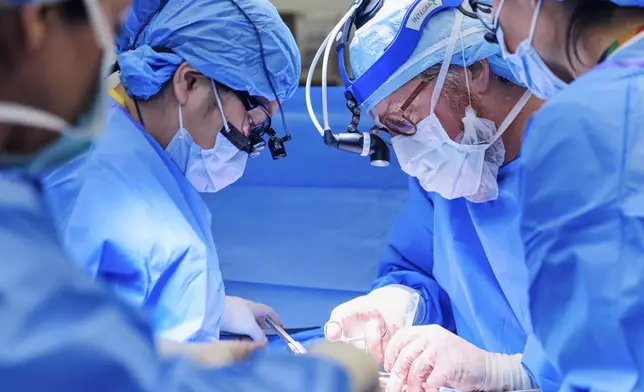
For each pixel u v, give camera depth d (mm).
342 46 1511
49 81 610
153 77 1419
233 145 1518
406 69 1406
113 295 563
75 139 636
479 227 1561
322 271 2398
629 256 912
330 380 608
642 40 936
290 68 1549
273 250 2436
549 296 967
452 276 1723
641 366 920
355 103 1481
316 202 2449
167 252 1286
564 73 1028
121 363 507
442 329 1550
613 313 921
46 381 486
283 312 2291
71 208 1217
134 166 1360
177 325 1296
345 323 1767
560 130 945
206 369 591
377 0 1504
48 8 598
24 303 502
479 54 1377
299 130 2381
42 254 533
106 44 654
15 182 579
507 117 1432
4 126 594
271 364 621
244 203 2484
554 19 988
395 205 2424
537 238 967
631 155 907
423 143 1450
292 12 2328
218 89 1479
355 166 2422
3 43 578
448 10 1396
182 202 1435
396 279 1903
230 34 1443
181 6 1451
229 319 1779
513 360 1463
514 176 1506
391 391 1470
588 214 929
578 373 952
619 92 919
